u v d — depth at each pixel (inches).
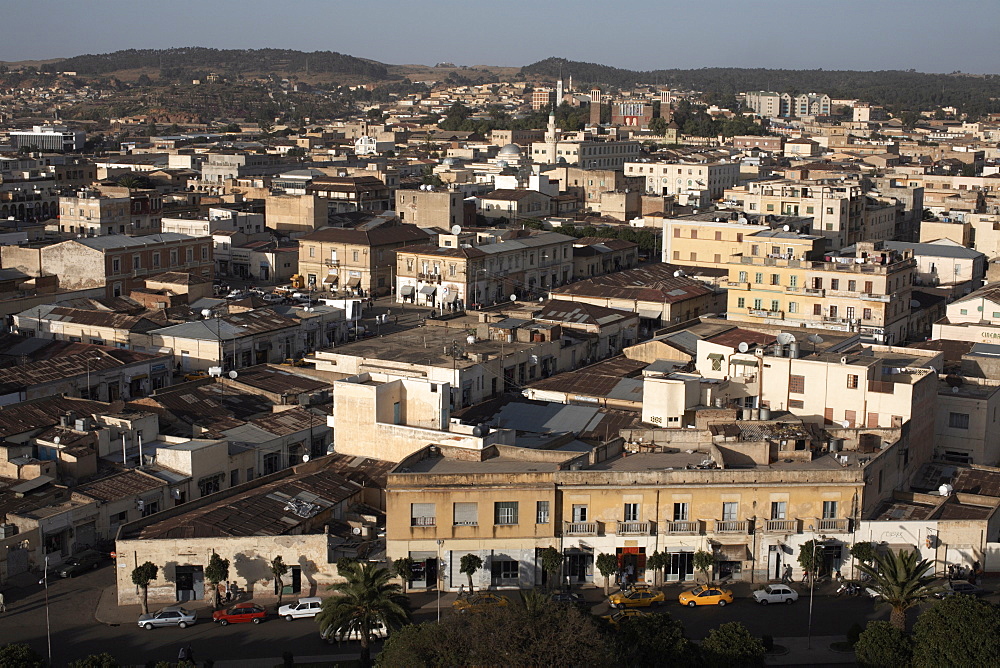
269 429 5290.4
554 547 4001.0
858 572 4092.0
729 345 5762.8
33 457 4702.3
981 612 3324.3
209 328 7081.7
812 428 4527.6
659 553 4003.4
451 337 6584.6
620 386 5748.0
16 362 6510.8
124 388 6348.4
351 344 6397.6
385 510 4466.0
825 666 3511.3
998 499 4419.3
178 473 4741.6
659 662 3211.1
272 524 4065.0
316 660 3535.9
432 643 3122.5
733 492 4033.0
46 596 4018.2
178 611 3796.8
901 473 4584.2
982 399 5034.5
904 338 7819.9
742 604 3929.6
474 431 4468.5
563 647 3043.8
